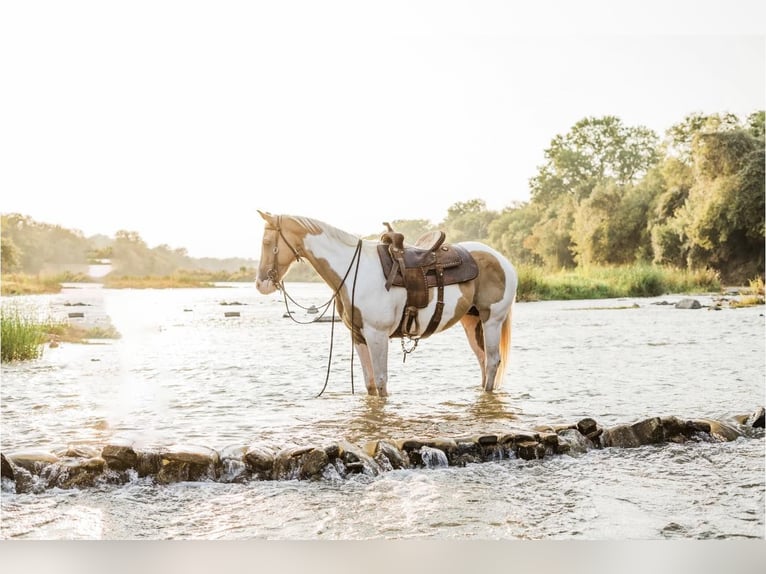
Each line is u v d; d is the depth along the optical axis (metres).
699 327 9.91
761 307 13.32
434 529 2.88
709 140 18.70
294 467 3.51
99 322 11.98
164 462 3.46
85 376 6.49
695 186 19.17
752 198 18.12
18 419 4.62
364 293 4.73
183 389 5.75
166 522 2.99
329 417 4.54
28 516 3.05
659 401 5.02
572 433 3.95
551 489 3.32
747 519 2.96
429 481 3.44
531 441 3.81
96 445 3.80
